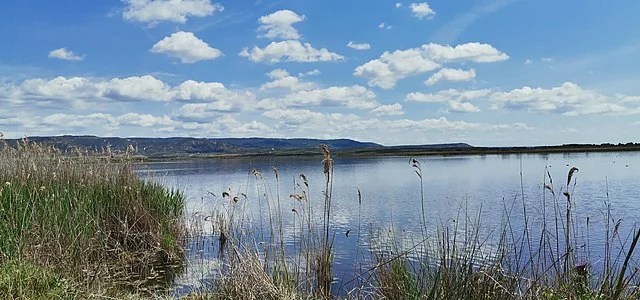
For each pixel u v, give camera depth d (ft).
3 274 20.31
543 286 19.44
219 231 44.62
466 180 115.03
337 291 26.68
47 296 19.69
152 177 47.78
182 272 32.48
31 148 41.45
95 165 43.73
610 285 18.03
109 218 38.32
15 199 30.76
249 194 81.71
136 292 25.36
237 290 22.75
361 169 178.19
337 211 61.93
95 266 26.23
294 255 29.35
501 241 25.07
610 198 69.56
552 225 46.24
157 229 39.70
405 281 21.65
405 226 48.80
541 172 132.87
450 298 18.69
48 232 27.53
